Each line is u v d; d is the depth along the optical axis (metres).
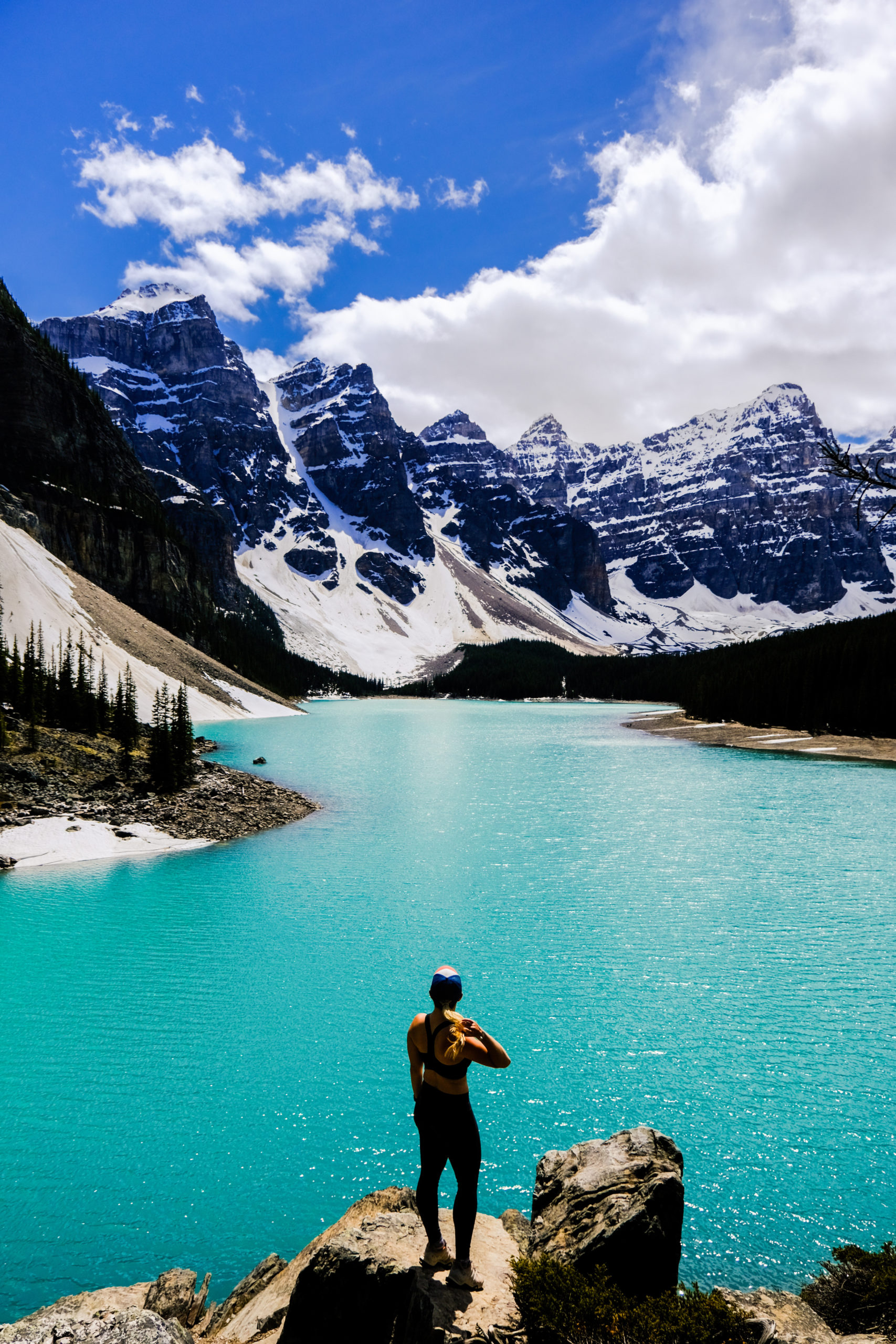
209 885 31.95
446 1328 6.15
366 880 33.22
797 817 50.22
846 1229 11.56
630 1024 19.11
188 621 171.50
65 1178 12.55
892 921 27.73
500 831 45.28
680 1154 8.73
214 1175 12.73
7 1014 19.14
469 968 22.72
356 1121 14.47
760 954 24.06
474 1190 6.99
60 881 32.16
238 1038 17.91
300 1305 6.86
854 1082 16.23
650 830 45.81
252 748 91.38
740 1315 6.75
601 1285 6.77
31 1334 6.53
